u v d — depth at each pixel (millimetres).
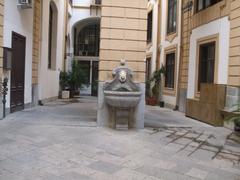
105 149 5168
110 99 6684
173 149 5434
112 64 7281
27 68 9938
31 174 3832
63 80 17109
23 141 5367
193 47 10711
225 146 5891
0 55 7332
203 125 8422
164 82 14453
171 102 13203
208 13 9578
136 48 7324
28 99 10180
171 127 7730
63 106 11562
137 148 5355
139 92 6758
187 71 11328
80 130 6598
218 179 4008
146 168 4297
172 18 13734
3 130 6129
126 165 4387
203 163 4691
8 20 7883
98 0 20500
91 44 22891
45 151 4848
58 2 15023
